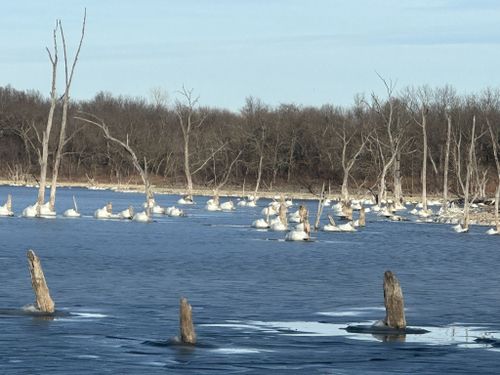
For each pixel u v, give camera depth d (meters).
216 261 58.00
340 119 168.88
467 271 56.00
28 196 149.25
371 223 104.31
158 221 98.88
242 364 28.92
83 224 89.50
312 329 34.38
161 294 42.31
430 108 165.00
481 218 109.50
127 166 185.88
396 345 31.83
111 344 31.16
